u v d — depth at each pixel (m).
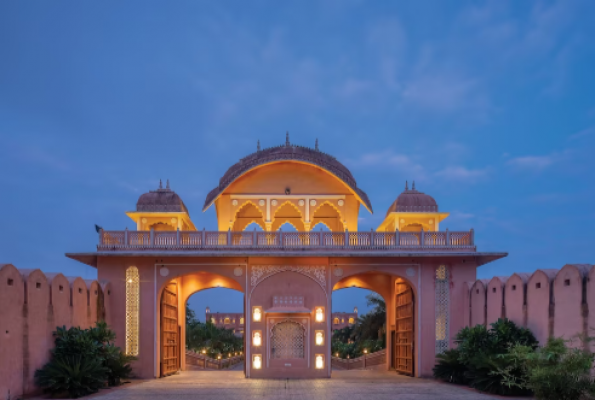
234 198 17.38
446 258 15.83
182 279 18.56
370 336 29.97
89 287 14.00
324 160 17.03
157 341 15.34
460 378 13.53
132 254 15.01
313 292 15.55
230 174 16.89
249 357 15.30
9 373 10.15
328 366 15.26
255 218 20.48
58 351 11.73
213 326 38.03
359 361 23.94
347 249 15.45
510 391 11.25
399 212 17.28
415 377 15.41
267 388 12.66
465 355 12.91
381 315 29.56
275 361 15.30
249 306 15.45
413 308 15.79
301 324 15.44
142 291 15.46
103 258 15.55
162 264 15.59
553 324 11.34
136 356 15.18
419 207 17.39
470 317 15.34
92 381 11.52
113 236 15.38
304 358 15.33
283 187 17.50
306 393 11.76
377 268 15.73
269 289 15.55
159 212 17.03
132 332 15.31
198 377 15.55
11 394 10.16
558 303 11.20
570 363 9.07
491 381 11.57
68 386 10.95
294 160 16.78
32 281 11.12
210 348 31.84
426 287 15.72
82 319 13.48
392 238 15.63
